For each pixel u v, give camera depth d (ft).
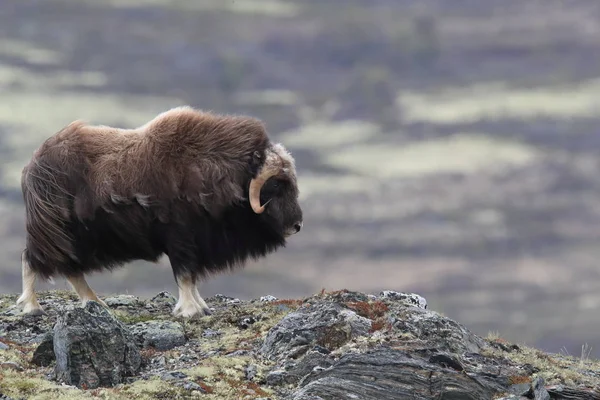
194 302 148.46
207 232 149.79
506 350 137.08
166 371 122.21
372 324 129.90
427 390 114.52
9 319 144.87
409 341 124.26
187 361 126.72
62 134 150.30
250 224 152.56
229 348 130.82
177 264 148.56
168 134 148.66
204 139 149.28
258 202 147.64
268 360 125.90
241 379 120.57
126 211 147.13
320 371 118.93
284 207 151.43
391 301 139.64
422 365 117.29
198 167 147.64
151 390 114.73
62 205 147.43
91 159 148.25
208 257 151.23
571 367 136.46
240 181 149.07
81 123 152.66
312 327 128.47
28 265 149.69
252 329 138.10
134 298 160.76
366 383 114.62
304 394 113.29
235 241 152.56
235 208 150.20
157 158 147.33
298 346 126.31
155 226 148.25
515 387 119.44
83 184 147.33
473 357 126.31
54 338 122.21
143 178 146.72
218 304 157.89
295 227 152.56
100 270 153.48
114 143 149.59
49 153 148.66
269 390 117.91
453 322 132.98
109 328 120.98
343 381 114.73
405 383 114.93
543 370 128.67
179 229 147.84
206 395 115.24
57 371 119.96
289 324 130.21
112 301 157.69
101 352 119.34
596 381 129.08
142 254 151.84
